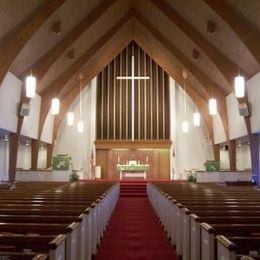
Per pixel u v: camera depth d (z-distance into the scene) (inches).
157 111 914.7
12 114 560.1
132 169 821.2
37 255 93.9
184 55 682.8
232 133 697.0
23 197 278.1
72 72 700.7
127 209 476.4
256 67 524.1
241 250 117.1
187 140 908.6
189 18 550.0
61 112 844.6
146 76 926.4
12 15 433.4
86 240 187.2
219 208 207.5
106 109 916.0
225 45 540.1
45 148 901.2
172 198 278.4
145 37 766.5
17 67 548.7
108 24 658.8
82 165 895.7
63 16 517.0
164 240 270.1
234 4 453.4
